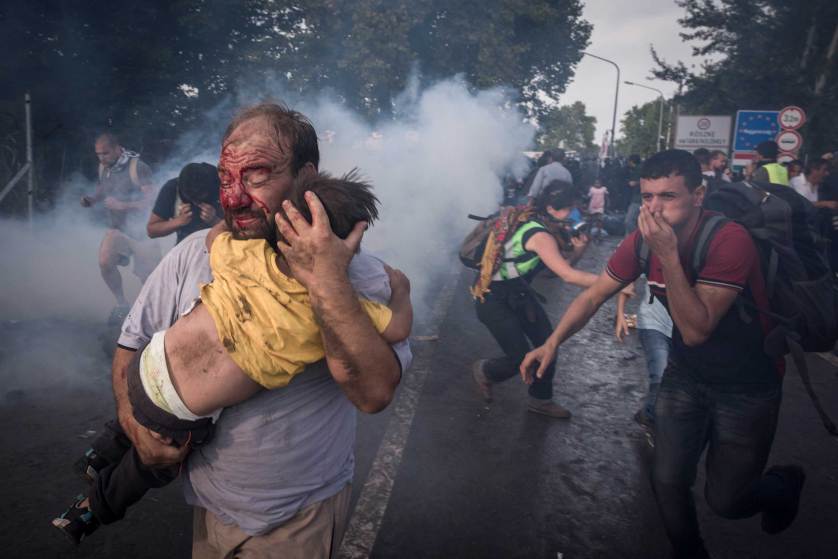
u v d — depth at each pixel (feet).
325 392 5.21
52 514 9.88
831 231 26.05
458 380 16.58
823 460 13.04
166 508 10.27
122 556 9.07
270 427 4.97
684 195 7.61
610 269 9.12
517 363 14.17
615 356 19.22
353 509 10.46
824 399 16.49
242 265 4.66
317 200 4.41
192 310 4.69
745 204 8.18
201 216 13.52
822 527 10.65
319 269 4.41
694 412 8.43
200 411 4.65
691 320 7.41
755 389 8.11
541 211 13.65
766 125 53.52
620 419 14.58
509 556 9.51
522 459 12.46
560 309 25.12
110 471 5.60
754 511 8.67
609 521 10.52
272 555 5.18
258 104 5.30
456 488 11.28
